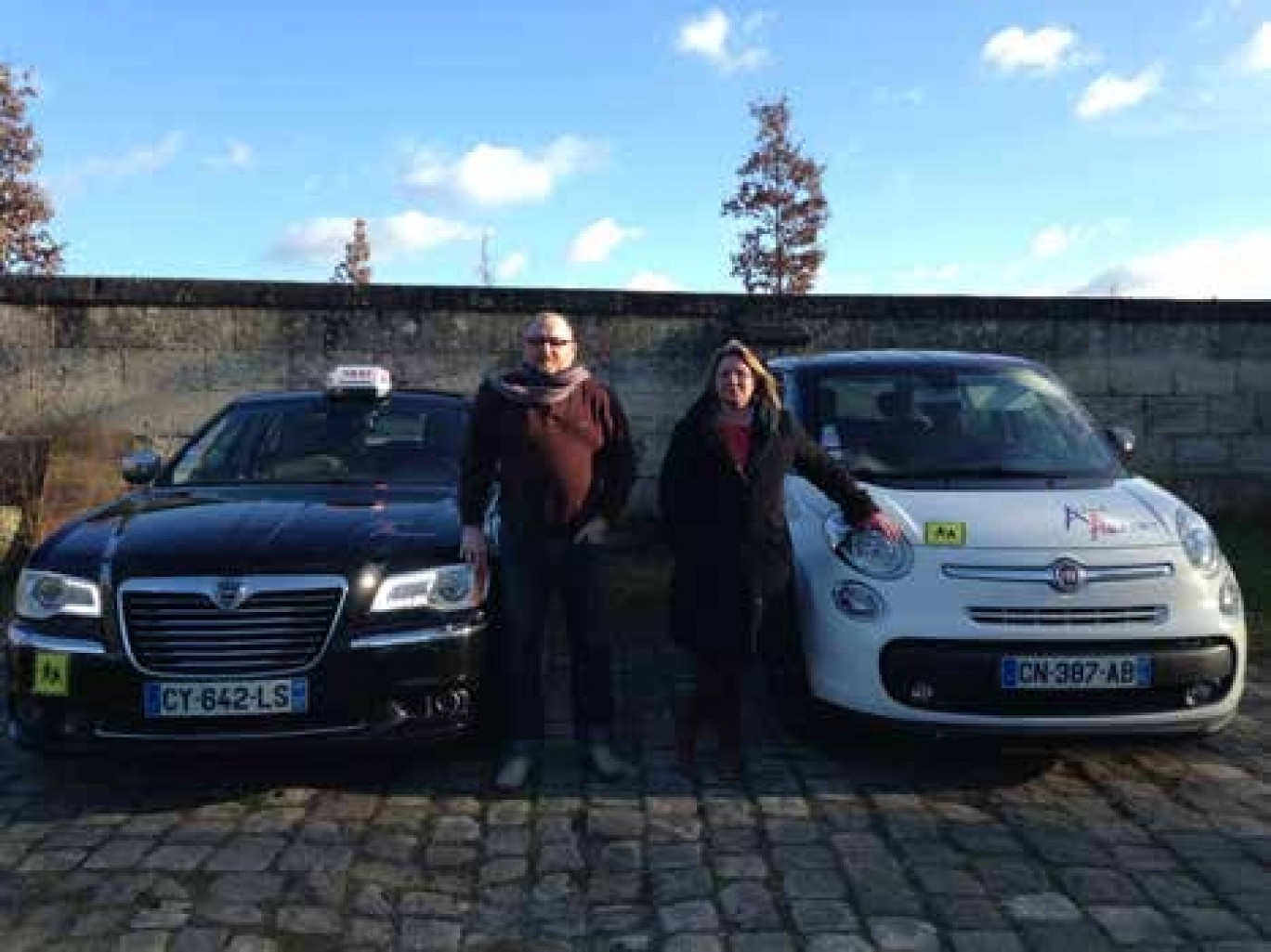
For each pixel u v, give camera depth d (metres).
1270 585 7.14
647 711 4.98
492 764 4.26
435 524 4.22
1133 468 9.45
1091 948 2.89
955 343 9.19
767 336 8.79
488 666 4.05
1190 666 3.82
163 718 3.65
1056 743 3.97
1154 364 9.42
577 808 3.85
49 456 7.86
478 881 3.29
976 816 3.77
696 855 3.46
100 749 3.68
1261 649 5.85
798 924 3.02
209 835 3.60
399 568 3.86
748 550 3.95
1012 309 9.20
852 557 4.08
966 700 3.82
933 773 4.18
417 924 3.03
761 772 4.20
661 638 6.24
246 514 4.20
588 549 4.10
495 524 4.58
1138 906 3.12
